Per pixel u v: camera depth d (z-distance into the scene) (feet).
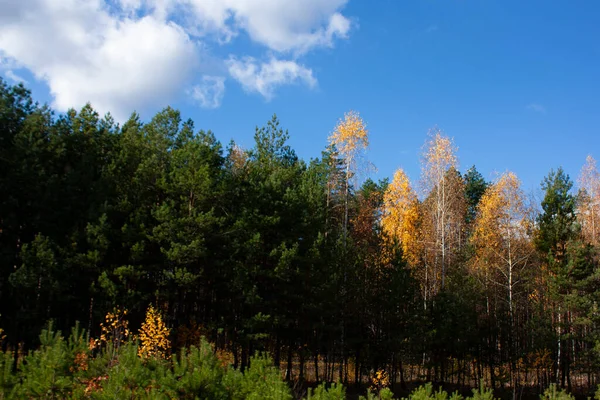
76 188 79.61
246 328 83.56
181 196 80.28
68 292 76.28
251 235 83.15
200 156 83.92
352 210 133.49
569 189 118.11
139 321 80.07
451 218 127.75
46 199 74.69
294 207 90.58
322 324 89.04
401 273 97.86
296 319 91.15
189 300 89.45
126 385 23.27
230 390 25.04
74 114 90.17
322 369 113.39
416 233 129.59
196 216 77.82
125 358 24.95
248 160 104.06
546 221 117.39
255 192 90.07
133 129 93.45
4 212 74.38
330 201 113.50
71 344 26.89
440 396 32.99
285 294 86.58
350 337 98.58
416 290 105.19
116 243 79.15
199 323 88.17
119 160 83.87
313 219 92.84
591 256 107.45
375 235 116.98
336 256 94.17
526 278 113.91
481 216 143.43
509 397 106.11
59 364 23.86
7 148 80.64
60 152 82.43
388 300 97.04
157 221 81.25
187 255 75.25
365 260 102.99
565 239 112.98
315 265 88.48
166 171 88.63
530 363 107.24
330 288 87.86
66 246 74.13
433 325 103.71
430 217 126.93
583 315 102.47
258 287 85.71
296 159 116.06
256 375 27.76
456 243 139.33
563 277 103.09
